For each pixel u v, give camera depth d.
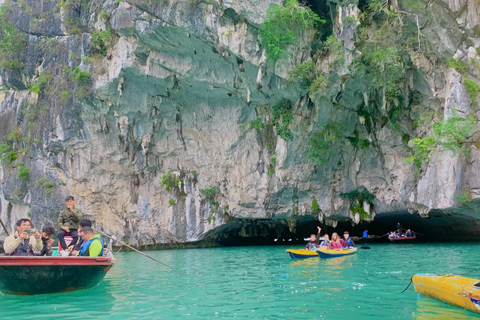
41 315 6.42
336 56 17.91
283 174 21.84
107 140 23.70
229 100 22.77
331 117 20.56
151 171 24.72
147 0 19.00
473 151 16.97
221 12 18.23
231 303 7.11
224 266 13.09
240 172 23.17
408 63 18.52
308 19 17.94
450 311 6.30
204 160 23.89
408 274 10.09
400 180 20.62
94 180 24.08
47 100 24.06
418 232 28.16
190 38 19.09
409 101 19.58
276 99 20.84
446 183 17.80
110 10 20.62
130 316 6.28
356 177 22.05
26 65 24.72
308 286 8.63
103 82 21.17
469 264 11.98
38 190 24.06
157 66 20.45
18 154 25.11
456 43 17.17
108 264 8.63
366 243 24.27
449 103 17.16
